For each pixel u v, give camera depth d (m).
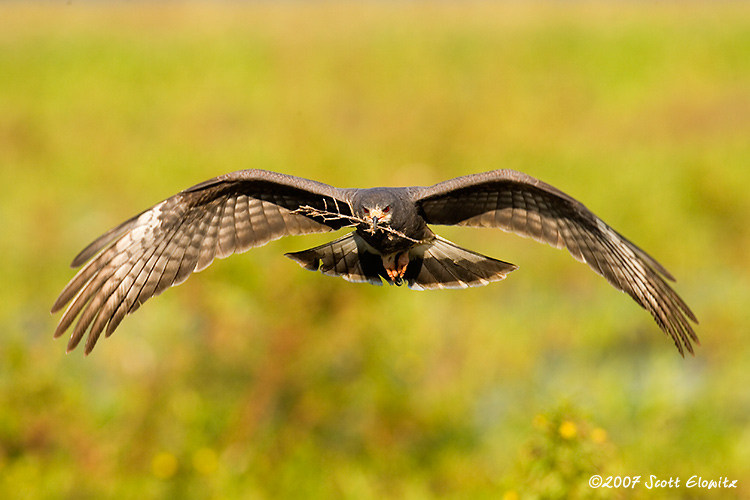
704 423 12.37
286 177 8.67
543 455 9.48
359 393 12.60
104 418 12.40
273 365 12.71
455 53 38.09
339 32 43.78
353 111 28.41
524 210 8.91
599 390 13.04
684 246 18.41
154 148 24.89
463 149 24.08
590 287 17.55
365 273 9.14
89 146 25.42
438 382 13.48
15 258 18.48
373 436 12.46
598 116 27.88
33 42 41.22
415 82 32.69
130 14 50.31
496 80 32.81
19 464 11.77
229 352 12.90
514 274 17.59
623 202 19.80
